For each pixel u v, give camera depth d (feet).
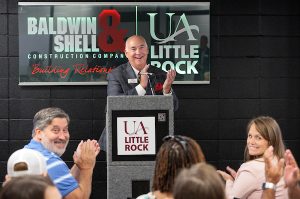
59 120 15.17
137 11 24.43
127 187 16.22
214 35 24.66
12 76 24.32
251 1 24.61
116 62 24.38
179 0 24.49
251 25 24.59
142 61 22.49
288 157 11.31
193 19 24.50
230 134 24.63
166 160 10.77
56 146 15.17
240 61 24.66
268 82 24.59
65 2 24.32
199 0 24.50
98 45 24.40
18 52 24.31
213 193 8.06
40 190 7.47
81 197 14.64
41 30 24.25
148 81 21.99
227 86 24.63
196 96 24.54
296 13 24.62
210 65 24.59
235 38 24.58
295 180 10.77
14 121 24.32
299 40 24.66
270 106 24.61
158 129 16.19
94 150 15.29
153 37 24.41
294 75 24.79
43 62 24.26
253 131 14.96
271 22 24.63
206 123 24.58
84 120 24.38
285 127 24.66
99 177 24.16
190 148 10.84
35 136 15.23
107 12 24.36
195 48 24.45
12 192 7.43
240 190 14.16
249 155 15.38
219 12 24.66
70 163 24.27
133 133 16.17
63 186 14.43
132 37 22.62
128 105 16.15
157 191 10.87
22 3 24.17
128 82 22.33
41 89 24.38
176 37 24.43
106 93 24.38
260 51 24.59
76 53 24.34
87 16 24.36
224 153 24.61
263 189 11.62
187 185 8.13
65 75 24.31
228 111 24.63
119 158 16.17
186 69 24.41
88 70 24.35
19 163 12.14
